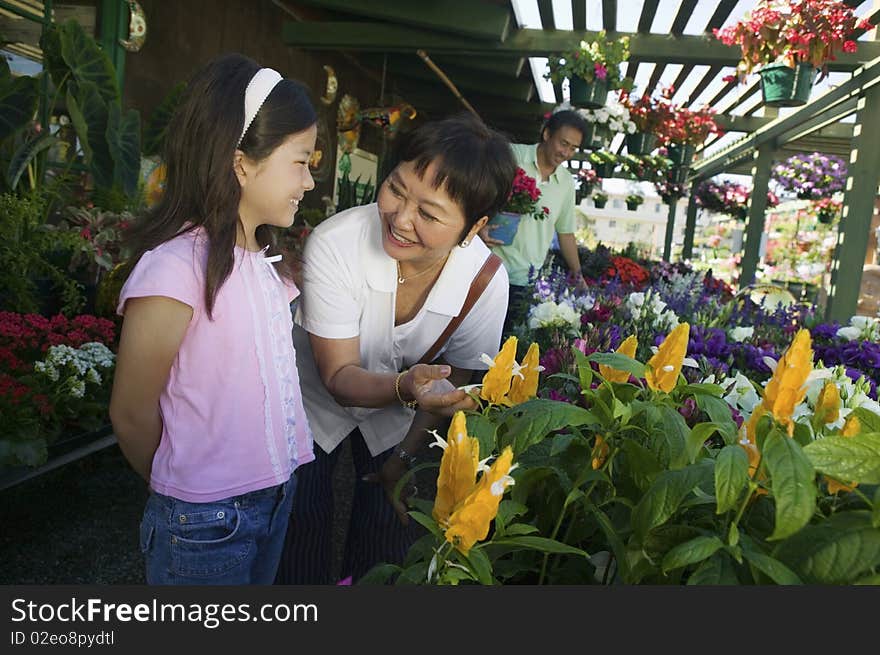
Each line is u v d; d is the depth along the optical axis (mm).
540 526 975
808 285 13352
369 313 1666
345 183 7043
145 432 1244
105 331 3219
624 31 6098
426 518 787
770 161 9094
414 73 8766
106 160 4430
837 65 5648
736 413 1164
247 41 6375
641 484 883
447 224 1365
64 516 2666
